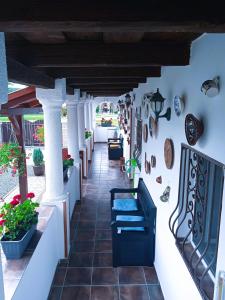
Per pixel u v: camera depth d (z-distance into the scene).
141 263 4.06
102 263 4.14
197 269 2.32
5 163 3.88
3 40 1.37
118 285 3.67
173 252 2.94
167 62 2.44
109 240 4.80
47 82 3.22
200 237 2.50
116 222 3.91
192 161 2.66
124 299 3.42
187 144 2.57
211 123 2.03
